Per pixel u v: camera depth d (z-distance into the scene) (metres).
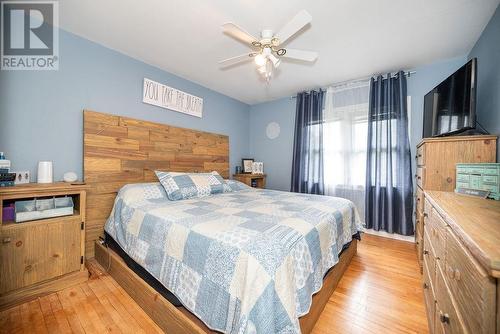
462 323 0.67
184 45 2.25
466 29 1.96
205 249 1.09
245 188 3.08
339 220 1.76
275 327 0.84
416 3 1.64
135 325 1.27
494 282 0.49
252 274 0.88
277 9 1.70
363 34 2.04
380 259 2.24
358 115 3.16
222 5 1.67
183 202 1.98
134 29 1.99
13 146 1.75
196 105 3.24
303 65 2.68
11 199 1.51
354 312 1.41
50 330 1.23
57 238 1.62
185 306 1.09
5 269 1.41
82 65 2.11
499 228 0.69
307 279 1.11
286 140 3.96
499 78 1.68
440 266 1.01
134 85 2.52
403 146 2.76
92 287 1.66
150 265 1.39
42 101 1.89
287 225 1.28
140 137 2.52
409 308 1.46
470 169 1.44
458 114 1.86
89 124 2.11
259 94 3.80
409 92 2.80
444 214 0.92
